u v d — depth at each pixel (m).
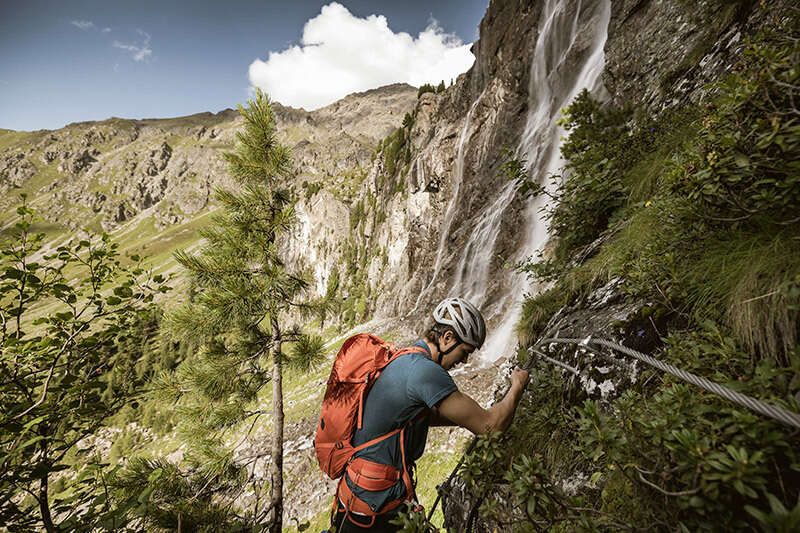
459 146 37.25
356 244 77.56
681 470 1.27
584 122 5.67
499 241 23.53
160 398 5.84
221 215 6.41
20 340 2.78
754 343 1.67
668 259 2.23
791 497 1.20
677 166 2.10
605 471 1.87
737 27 4.55
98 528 2.39
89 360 3.06
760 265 1.73
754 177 1.75
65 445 2.77
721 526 1.16
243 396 6.45
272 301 6.15
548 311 4.32
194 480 5.27
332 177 135.62
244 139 6.45
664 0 7.18
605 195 4.55
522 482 1.43
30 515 2.47
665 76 5.64
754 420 1.19
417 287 40.94
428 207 41.16
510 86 28.86
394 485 1.65
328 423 1.77
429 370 1.66
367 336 1.88
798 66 1.50
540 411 2.49
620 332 2.45
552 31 24.22
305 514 15.66
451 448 12.89
